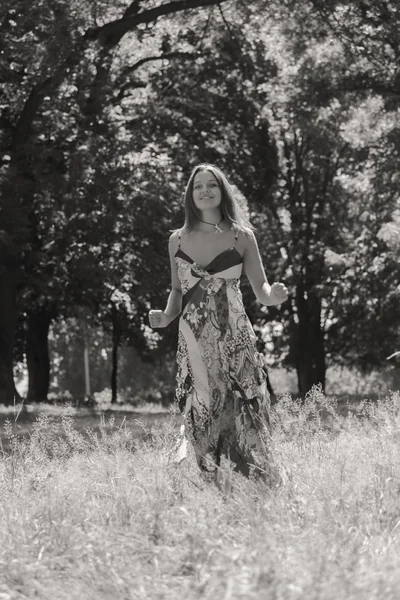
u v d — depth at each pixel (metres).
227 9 30.58
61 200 27.86
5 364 29.56
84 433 12.38
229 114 33.16
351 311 41.75
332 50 27.70
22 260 28.77
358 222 41.09
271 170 34.25
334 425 7.86
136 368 78.69
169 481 5.20
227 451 5.83
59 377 82.62
